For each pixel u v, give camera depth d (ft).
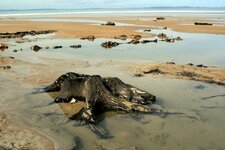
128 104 33.53
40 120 30.27
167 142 26.50
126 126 29.63
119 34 103.09
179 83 43.60
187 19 209.26
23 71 49.26
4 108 32.89
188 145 26.05
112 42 79.87
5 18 221.25
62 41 86.63
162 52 69.21
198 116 32.12
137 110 32.96
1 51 68.80
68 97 35.58
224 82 44.04
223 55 65.67
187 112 33.14
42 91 38.93
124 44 81.66
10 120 29.81
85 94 34.30
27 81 43.29
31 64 54.65
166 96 38.06
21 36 97.40
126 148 25.23
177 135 27.86
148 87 41.52
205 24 150.71
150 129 29.04
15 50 69.10
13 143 25.31
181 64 55.57
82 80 35.40
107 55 64.80
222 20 194.49
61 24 146.41
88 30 114.73
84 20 193.06
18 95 37.19
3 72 48.21
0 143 25.20
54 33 106.52
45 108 33.53
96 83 34.40
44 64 54.95
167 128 29.30
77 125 29.40
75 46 75.87
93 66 53.88
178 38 92.38
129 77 46.50
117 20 194.29
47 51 69.26
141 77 46.55
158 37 97.19
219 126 29.86
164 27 135.33
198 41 88.38
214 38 95.81
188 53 68.08
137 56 63.82
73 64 55.21
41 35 101.35
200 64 55.52
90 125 29.45
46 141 25.81
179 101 36.42
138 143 26.20
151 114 32.53
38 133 27.32
